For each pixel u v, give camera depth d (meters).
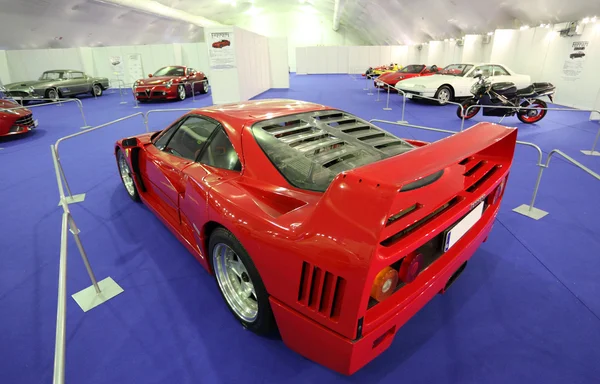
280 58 16.59
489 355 1.78
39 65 16.98
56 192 4.13
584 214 3.30
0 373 1.74
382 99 12.30
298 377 1.67
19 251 2.86
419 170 1.27
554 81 10.51
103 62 18.12
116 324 2.03
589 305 2.12
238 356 1.79
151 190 3.14
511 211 3.39
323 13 32.09
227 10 29.44
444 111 9.70
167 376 1.69
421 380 1.64
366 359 1.44
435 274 1.62
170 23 24.03
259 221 1.57
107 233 3.08
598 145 5.93
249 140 2.01
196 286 2.36
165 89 11.70
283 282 1.49
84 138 7.03
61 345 1.06
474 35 14.20
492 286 2.30
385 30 25.86
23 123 7.09
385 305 1.43
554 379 1.64
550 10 9.86
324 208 1.31
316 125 2.33
